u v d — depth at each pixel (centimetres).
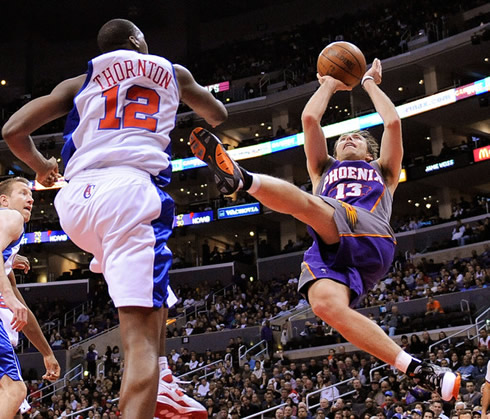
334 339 1978
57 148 3234
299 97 3031
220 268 3064
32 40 3769
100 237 252
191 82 289
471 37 2592
